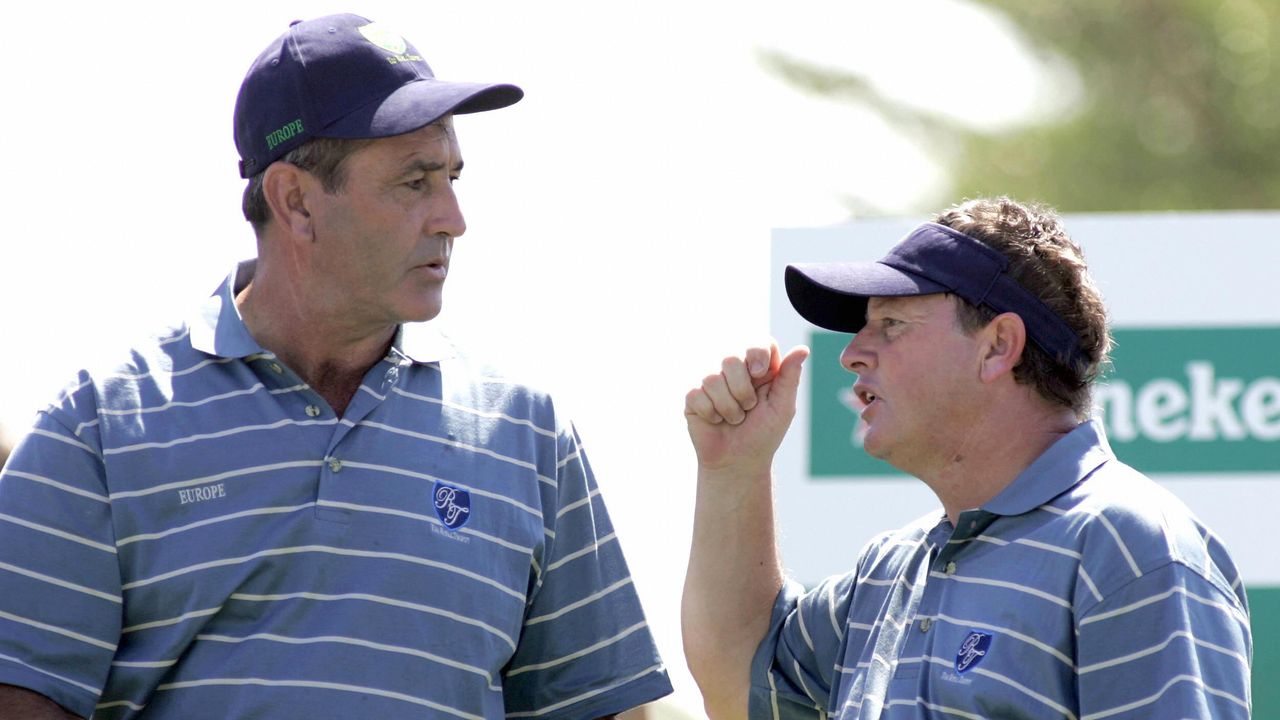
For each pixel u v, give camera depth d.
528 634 11.41
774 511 12.75
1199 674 9.76
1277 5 39.56
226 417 10.55
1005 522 10.71
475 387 11.30
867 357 11.43
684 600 12.80
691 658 12.73
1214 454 17.14
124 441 10.39
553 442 11.44
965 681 10.33
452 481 10.85
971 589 10.62
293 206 10.85
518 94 11.09
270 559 10.34
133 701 10.34
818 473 17.38
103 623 10.26
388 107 10.73
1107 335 11.44
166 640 10.30
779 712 12.31
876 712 10.83
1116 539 10.18
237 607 10.34
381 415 10.81
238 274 11.25
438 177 10.92
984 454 11.14
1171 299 17.33
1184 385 17.25
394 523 10.59
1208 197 38.75
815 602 12.31
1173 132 39.28
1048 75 40.78
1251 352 17.19
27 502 10.22
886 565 11.77
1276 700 16.72
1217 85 39.16
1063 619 10.21
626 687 11.48
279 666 10.27
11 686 10.02
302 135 10.72
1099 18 40.06
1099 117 39.44
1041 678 10.18
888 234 17.17
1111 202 39.00
